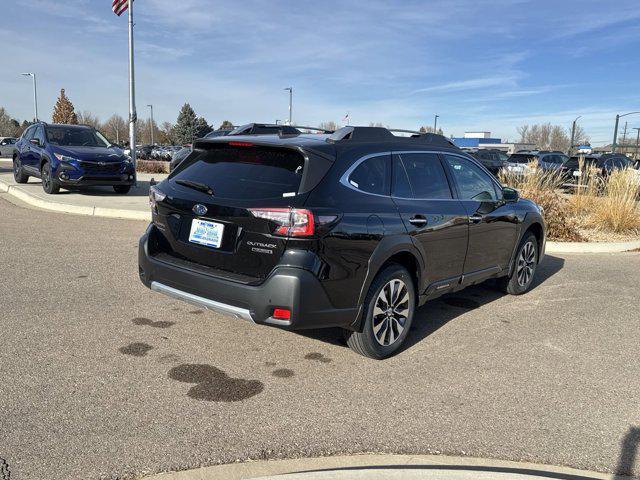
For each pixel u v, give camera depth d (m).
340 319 3.87
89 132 14.36
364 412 3.46
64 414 3.22
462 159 5.39
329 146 3.97
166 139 111.88
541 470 2.93
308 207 3.61
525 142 114.69
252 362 4.14
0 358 3.92
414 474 2.75
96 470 2.71
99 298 5.41
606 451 3.15
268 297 3.59
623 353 4.69
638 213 11.52
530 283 6.62
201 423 3.22
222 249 3.87
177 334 4.60
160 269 4.15
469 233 5.10
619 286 7.03
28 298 5.29
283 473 2.79
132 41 15.32
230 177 4.00
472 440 3.19
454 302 6.09
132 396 3.50
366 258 3.92
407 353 4.51
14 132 89.56
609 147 78.75
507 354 4.58
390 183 4.34
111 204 11.69
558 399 3.78
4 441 2.92
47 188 13.18
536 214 6.37
